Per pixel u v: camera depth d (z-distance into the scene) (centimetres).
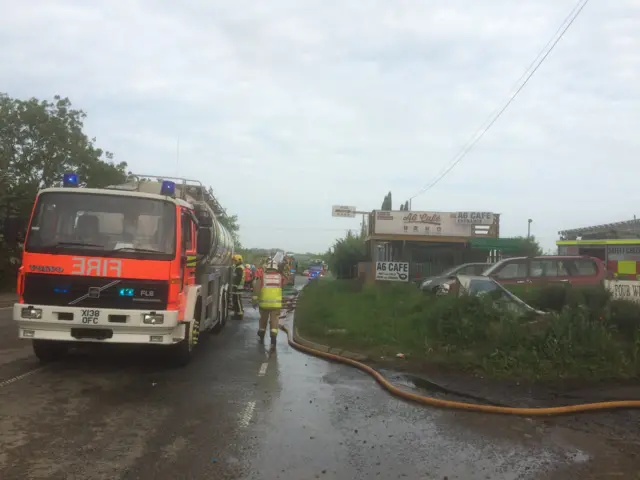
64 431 511
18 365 802
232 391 693
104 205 756
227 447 484
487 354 859
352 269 4019
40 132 2936
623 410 635
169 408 603
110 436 502
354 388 739
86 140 3167
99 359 870
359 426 562
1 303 1972
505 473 441
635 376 784
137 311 727
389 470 444
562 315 891
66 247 729
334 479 422
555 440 525
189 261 836
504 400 660
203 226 873
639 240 2122
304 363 924
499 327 895
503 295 1042
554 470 448
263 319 1162
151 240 753
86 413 571
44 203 749
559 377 780
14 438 486
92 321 718
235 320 1614
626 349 851
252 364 891
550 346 835
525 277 1473
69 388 674
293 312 1866
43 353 811
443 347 938
